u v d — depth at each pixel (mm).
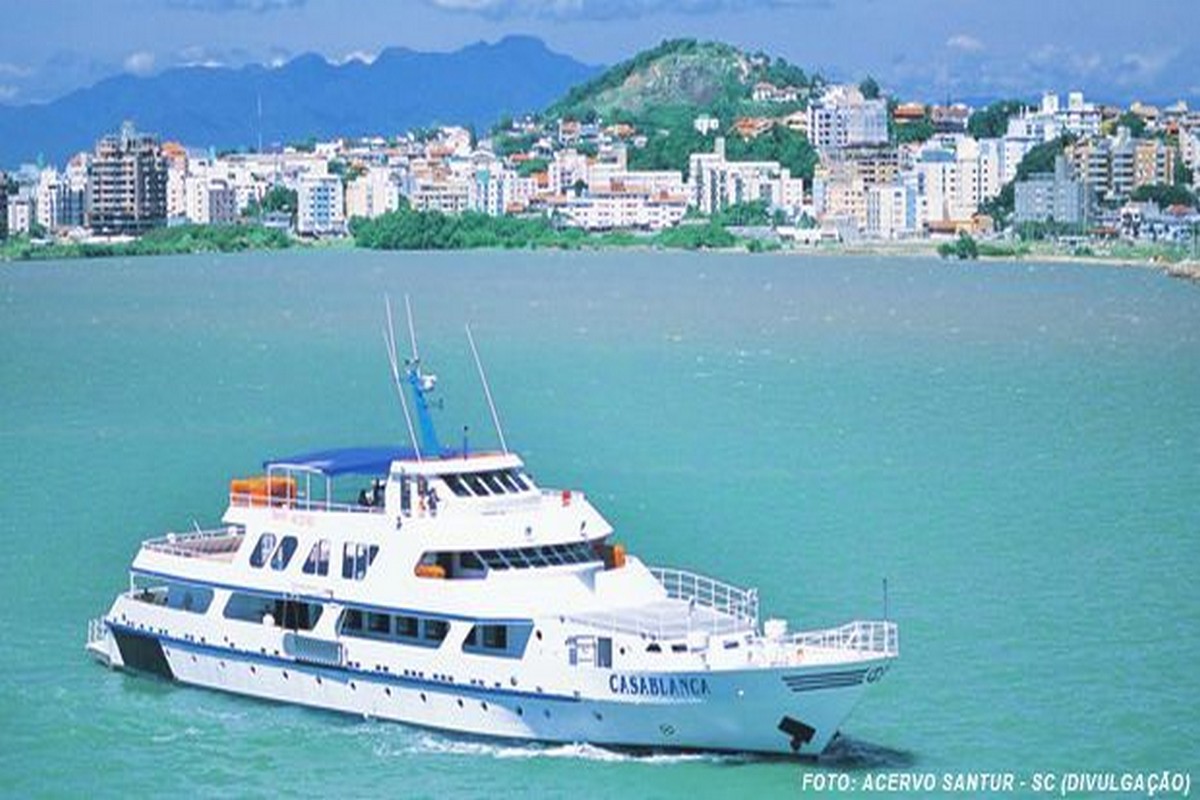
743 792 169000
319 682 189250
